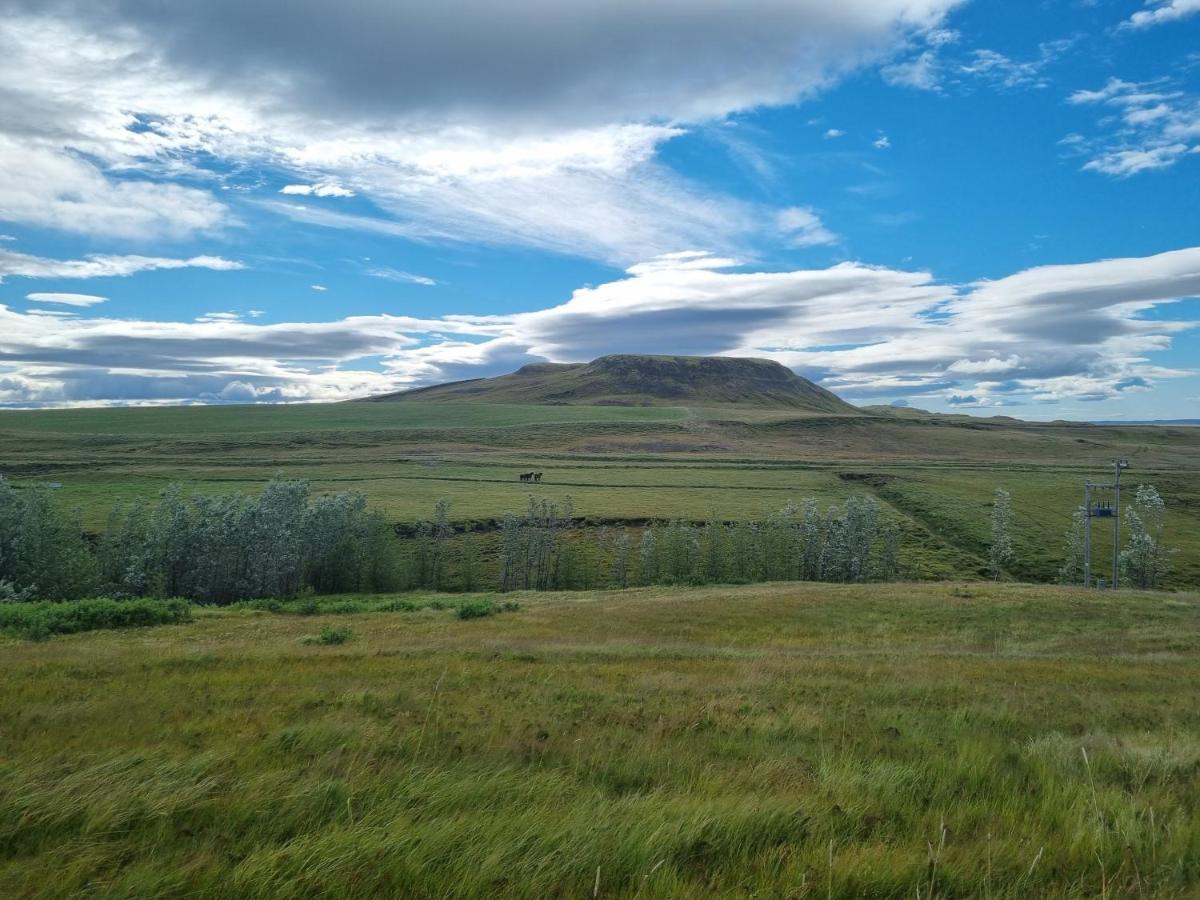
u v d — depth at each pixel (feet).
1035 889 17.29
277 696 39.37
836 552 302.86
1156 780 25.88
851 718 35.53
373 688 43.14
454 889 16.30
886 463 605.73
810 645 89.51
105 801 20.74
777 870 17.54
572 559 313.12
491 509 378.53
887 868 17.34
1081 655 75.05
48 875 16.62
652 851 17.93
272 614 140.77
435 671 52.08
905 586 176.24
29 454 563.89
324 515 279.90
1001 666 60.49
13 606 110.01
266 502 262.67
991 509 401.08
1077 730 34.32
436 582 296.92
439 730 30.99
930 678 51.37
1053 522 375.45
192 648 71.00
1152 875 18.03
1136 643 90.68
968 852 18.66
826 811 21.26
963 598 147.13
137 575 232.94
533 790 22.57
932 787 24.34
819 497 436.76
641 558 304.50
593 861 17.56
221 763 25.35
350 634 84.84
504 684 45.29
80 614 105.09
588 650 68.74
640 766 25.96
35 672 50.21
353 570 283.59
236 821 20.12
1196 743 30.35
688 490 454.81
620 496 427.74
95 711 34.53
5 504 220.23
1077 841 19.33
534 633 96.58
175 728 30.86
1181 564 308.19
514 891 16.44
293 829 19.79
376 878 16.49
